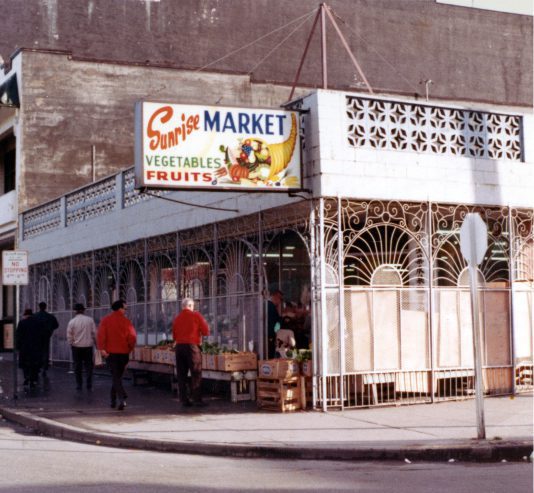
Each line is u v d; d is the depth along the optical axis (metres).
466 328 16.33
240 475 10.18
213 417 14.57
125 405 16.20
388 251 16.44
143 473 10.28
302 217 15.98
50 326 21.47
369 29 34.59
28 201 30.03
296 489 9.23
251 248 17.06
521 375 16.92
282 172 14.98
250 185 14.80
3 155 35.47
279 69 33.25
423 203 16.02
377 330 15.46
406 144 15.96
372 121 15.67
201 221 18.92
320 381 15.05
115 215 23.81
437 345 16.00
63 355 27.20
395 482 9.67
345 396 15.30
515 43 37.06
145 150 14.29
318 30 33.84
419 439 12.00
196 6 32.81
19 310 31.64
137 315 22.56
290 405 15.08
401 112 15.97
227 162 14.71
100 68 30.45
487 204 16.62
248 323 17.00
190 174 14.51
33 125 29.84
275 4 33.56
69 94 30.16
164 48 32.47
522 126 17.16
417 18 35.44
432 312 15.94
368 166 15.45
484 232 11.69
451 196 16.25
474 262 11.71
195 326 16.06
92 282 25.42
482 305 16.61
